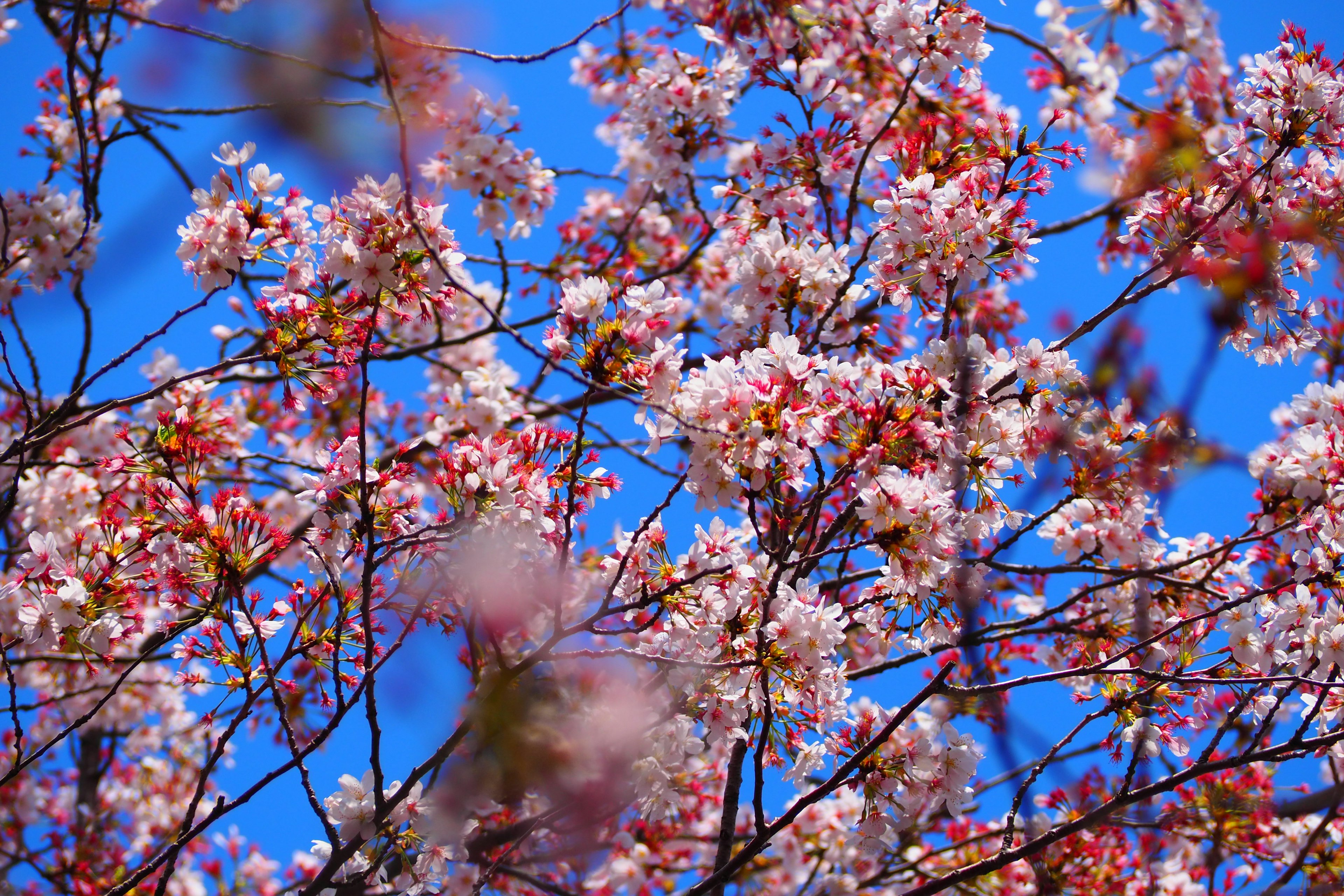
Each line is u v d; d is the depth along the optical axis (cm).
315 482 395
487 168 553
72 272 575
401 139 370
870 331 548
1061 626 506
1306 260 463
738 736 411
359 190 389
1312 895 538
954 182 449
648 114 620
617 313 385
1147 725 431
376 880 430
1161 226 466
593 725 419
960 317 494
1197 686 456
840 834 636
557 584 371
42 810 780
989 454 429
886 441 384
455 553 396
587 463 422
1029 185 463
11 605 538
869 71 601
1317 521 438
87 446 684
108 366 399
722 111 612
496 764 413
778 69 579
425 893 438
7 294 554
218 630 384
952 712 523
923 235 448
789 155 554
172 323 401
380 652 414
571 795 421
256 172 398
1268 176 462
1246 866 628
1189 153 471
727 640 393
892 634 411
